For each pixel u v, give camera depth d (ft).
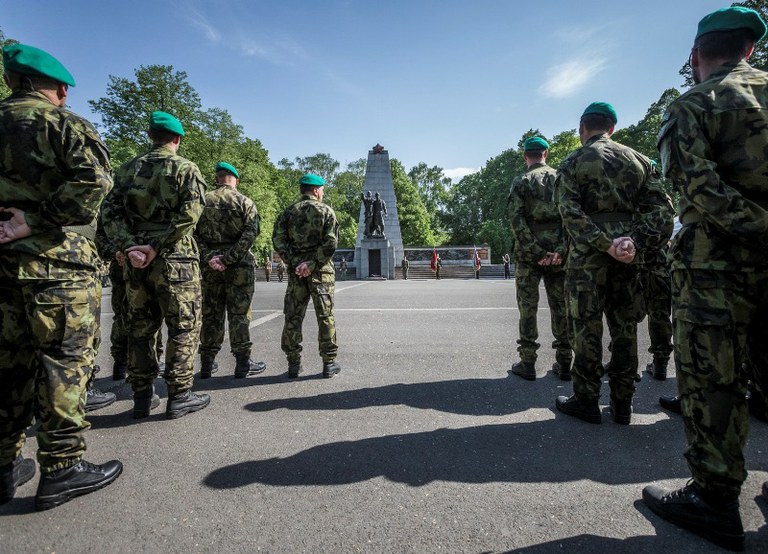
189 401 10.28
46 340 6.49
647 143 134.62
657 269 12.44
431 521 5.80
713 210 5.41
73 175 6.70
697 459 5.59
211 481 6.94
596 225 9.12
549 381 12.89
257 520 5.84
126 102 96.63
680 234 6.15
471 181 217.36
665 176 6.42
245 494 6.53
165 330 21.98
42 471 6.36
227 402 11.07
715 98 5.82
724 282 5.62
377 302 36.83
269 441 8.55
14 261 6.38
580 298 9.45
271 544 5.31
